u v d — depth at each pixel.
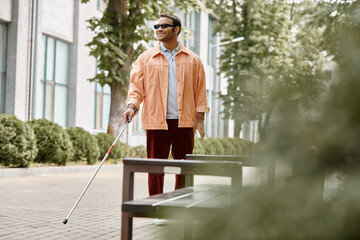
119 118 17.28
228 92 27.22
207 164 2.23
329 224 1.02
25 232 4.30
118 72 16.62
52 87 19.69
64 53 20.41
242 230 1.13
